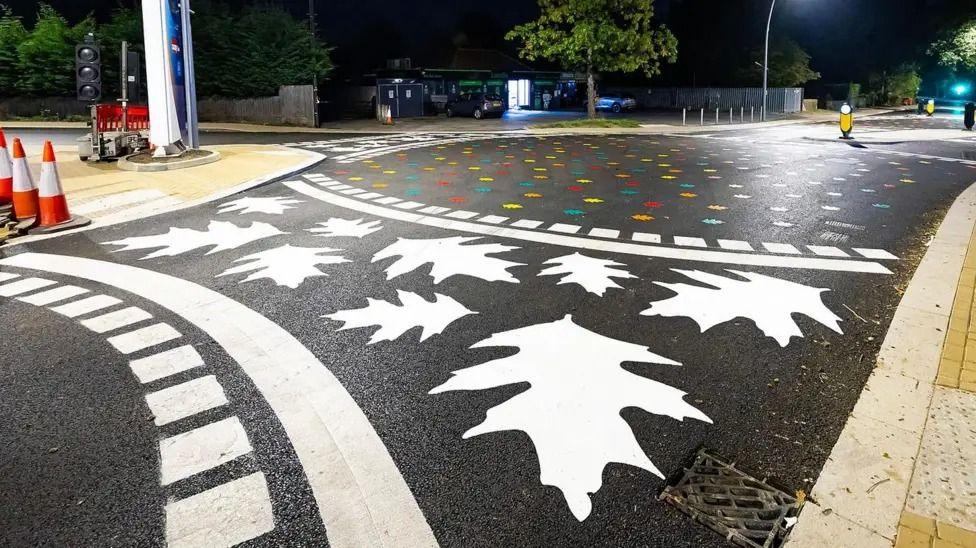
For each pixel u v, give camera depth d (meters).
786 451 2.62
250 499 2.33
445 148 16.03
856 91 49.31
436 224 7.00
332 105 34.12
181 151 11.04
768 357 3.52
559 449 2.64
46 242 6.12
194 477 2.46
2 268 5.26
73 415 2.92
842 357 3.51
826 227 6.84
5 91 25.91
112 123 11.23
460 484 2.42
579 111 41.34
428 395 3.10
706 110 44.00
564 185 9.83
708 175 11.09
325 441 2.71
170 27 10.55
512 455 2.60
